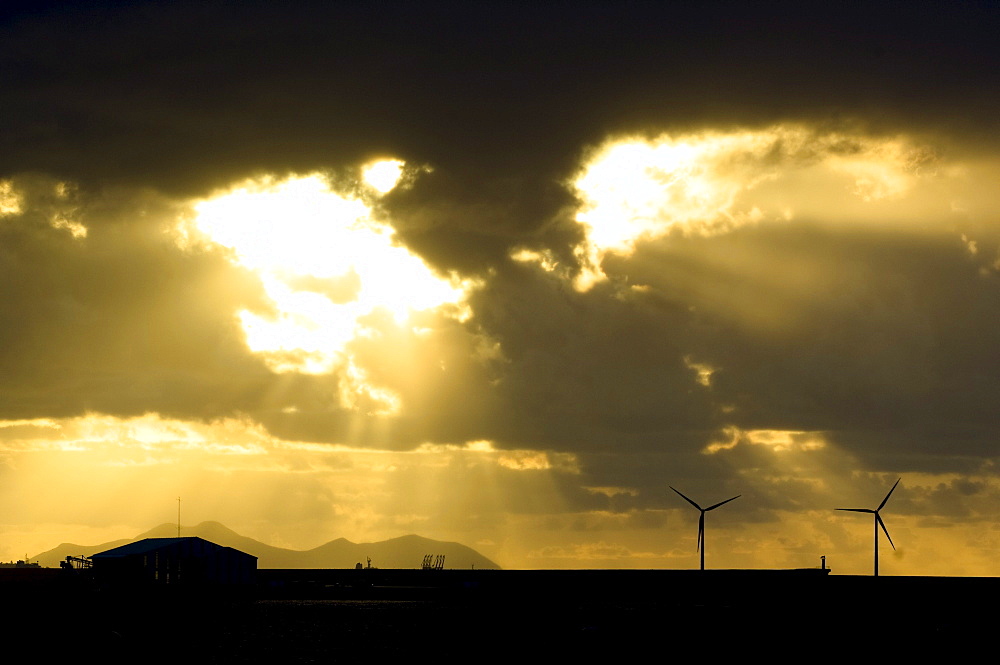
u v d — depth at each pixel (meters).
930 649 167.38
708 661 153.38
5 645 159.75
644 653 162.38
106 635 171.25
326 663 151.25
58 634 169.88
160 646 165.75
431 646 170.00
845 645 171.50
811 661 155.50
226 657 156.25
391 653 161.88
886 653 162.00
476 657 157.75
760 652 163.38
